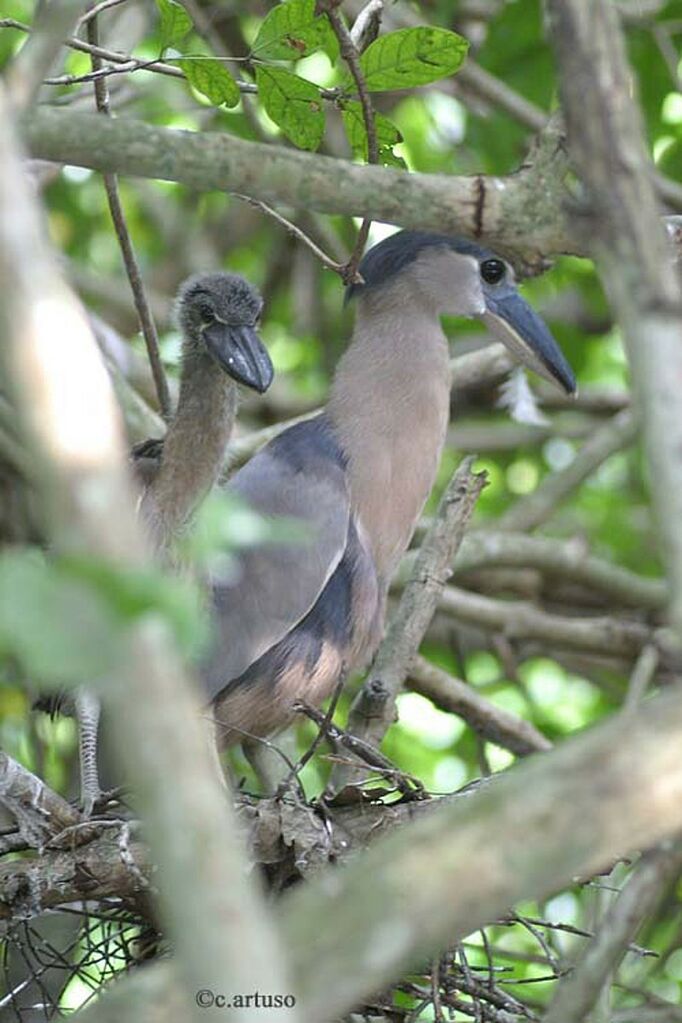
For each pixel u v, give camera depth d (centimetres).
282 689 760
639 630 993
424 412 813
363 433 800
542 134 521
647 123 1074
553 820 318
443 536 776
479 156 1141
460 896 317
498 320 846
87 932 651
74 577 270
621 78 364
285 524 324
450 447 1171
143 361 1088
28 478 891
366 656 803
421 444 810
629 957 876
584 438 1191
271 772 776
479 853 318
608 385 1321
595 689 1221
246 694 754
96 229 1335
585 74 363
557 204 515
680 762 317
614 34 366
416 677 862
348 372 822
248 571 745
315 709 726
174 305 804
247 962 271
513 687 1165
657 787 317
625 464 1355
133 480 781
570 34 365
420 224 518
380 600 804
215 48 945
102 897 609
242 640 739
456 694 868
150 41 1100
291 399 1169
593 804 317
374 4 644
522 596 1080
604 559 1220
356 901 318
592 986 420
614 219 357
